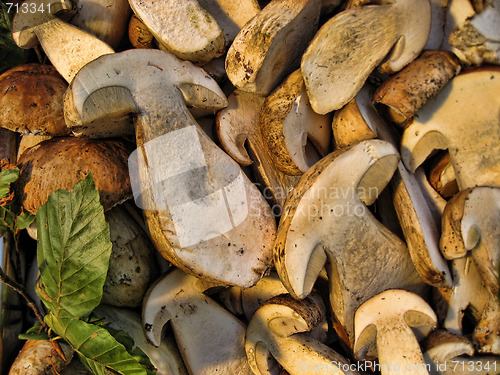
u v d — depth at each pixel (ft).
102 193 0.85
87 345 0.78
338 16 0.79
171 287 0.92
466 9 0.84
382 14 0.80
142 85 0.83
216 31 0.86
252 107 0.95
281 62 0.86
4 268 0.96
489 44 0.80
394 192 0.87
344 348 0.93
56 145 0.89
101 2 0.92
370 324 0.85
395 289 0.87
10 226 0.90
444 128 0.84
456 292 0.89
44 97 0.90
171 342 0.94
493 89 0.80
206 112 0.93
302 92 0.85
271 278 0.96
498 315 0.88
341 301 0.87
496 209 0.83
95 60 0.80
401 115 0.86
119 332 0.85
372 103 0.84
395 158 0.82
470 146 0.83
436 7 0.85
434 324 0.87
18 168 0.90
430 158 0.93
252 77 0.84
